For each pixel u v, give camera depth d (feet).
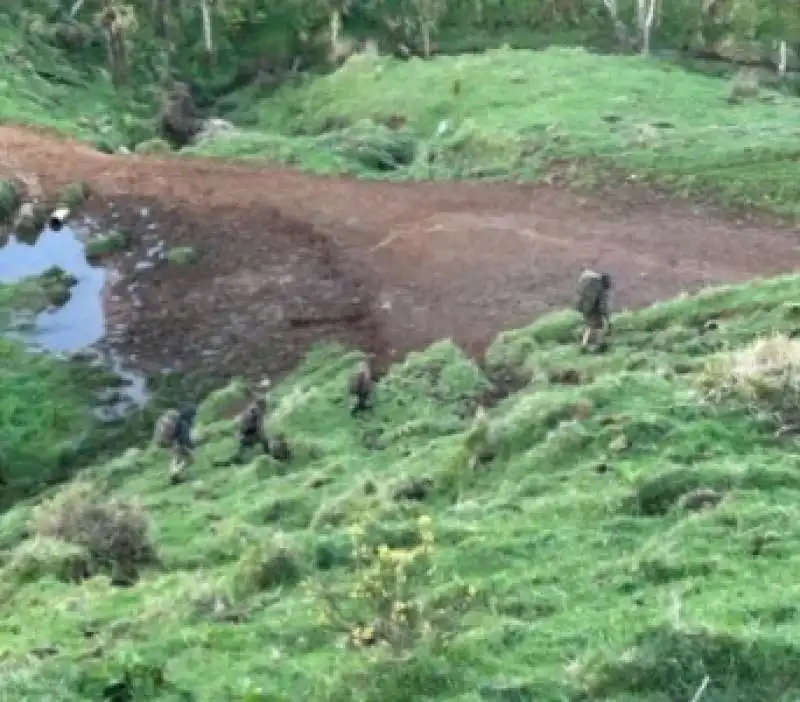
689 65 184.65
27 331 101.76
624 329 81.25
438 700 33.42
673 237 102.63
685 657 32.60
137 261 110.63
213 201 119.85
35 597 51.70
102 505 60.85
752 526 44.09
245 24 199.00
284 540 48.98
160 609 45.32
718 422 56.24
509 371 81.97
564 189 115.44
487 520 50.55
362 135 138.92
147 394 93.04
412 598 38.19
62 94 163.94
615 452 55.36
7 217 118.42
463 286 97.55
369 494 61.21
